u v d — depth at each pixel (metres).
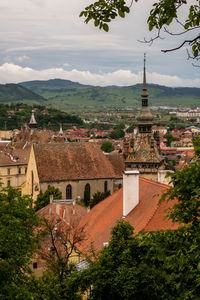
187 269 21.80
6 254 35.78
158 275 27.59
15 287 31.36
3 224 38.41
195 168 23.61
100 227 52.56
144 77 110.81
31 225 45.44
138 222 44.53
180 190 23.56
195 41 19.50
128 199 47.75
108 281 34.19
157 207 43.53
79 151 135.00
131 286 32.78
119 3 19.91
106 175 133.62
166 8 19.92
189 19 20.27
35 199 125.88
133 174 47.50
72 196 129.62
